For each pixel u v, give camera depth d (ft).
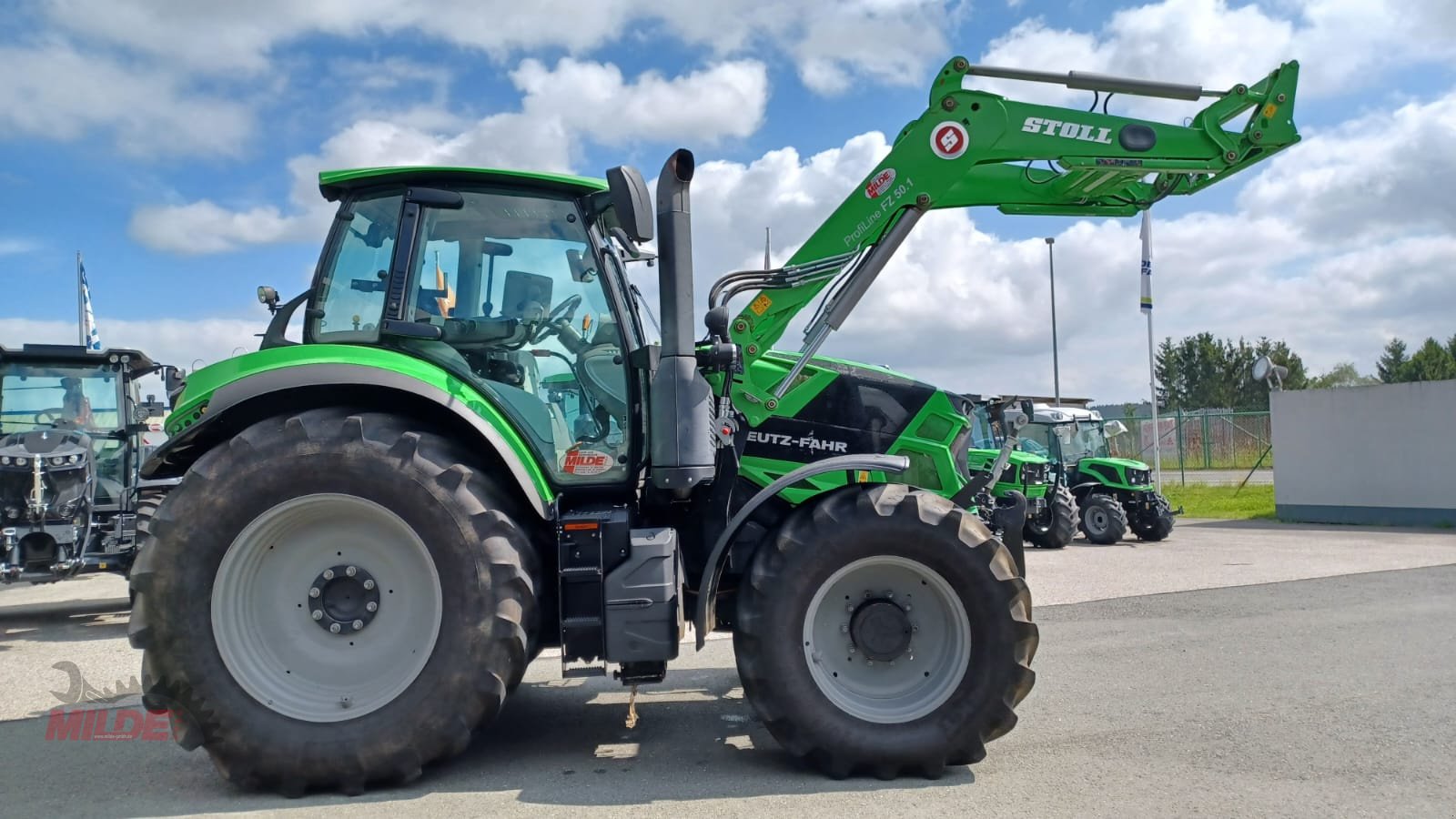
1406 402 52.80
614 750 13.43
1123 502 50.65
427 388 12.20
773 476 14.11
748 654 12.18
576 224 13.79
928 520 12.30
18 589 37.42
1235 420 99.04
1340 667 18.30
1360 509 55.01
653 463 12.37
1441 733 13.91
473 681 11.54
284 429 11.85
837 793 11.51
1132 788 11.61
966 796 11.35
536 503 12.38
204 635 11.49
